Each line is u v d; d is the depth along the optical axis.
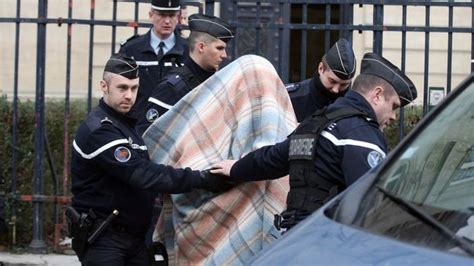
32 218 8.40
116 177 5.30
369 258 3.32
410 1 7.92
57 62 11.73
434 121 4.11
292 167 4.71
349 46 5.73
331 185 4.61
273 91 5.31
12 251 8.34
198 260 5.29
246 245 5.15
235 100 5.31
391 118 4.82
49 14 11.55
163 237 5.50
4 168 8.64
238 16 10.17
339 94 5.75
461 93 4.18
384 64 4.73
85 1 11.56
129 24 8.07
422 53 11.59
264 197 5.16
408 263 3.21
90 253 5.39
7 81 12.04
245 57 5.40
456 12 11.65
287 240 3.72
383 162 4.04
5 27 12.11
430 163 3.93
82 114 9.23
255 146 5.21
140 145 5.34
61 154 8.95
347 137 4.56
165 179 5.16
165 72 7.50
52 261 8.07
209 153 5.29
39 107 8.27
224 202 5.19
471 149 3.99
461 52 11.54
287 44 8.20
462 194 3.73
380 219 3.63
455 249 3.27
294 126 5.32
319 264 3.39
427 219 3.49
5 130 8.73
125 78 5.29
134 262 5.48
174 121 5.39
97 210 5.37
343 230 3.63
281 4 8.17
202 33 6.05
